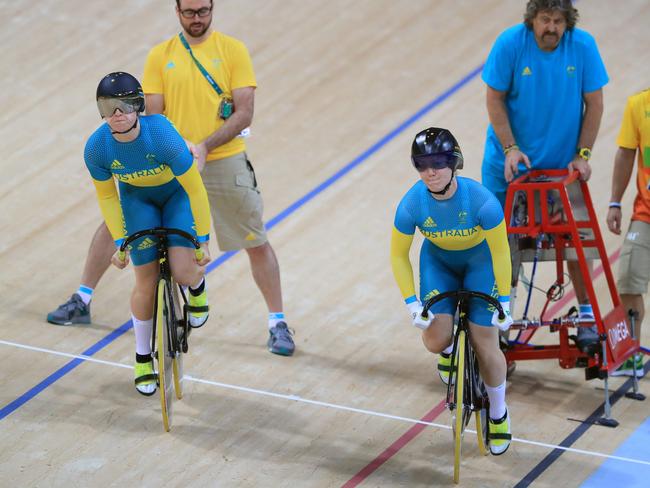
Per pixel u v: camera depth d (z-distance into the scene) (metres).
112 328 16.19
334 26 25.23
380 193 19.97
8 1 26.25
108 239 15.98
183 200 13.12
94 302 16.94
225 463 12.74
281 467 12.71
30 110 22.39
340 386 14.76
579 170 14.38
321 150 21.23
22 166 20.64
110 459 12.76
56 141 21.41
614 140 21.12
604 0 25.66
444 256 12.41
